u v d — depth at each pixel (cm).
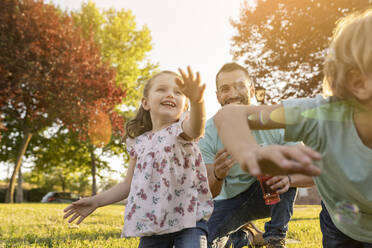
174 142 225
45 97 1862
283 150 74
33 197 4069
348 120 112
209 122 289
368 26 95
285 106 114
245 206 277
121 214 845
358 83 101
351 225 141
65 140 2555
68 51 1902
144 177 227
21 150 2050
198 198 222
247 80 311
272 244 266
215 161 236
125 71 2605
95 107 1964
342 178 120
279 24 1216
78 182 5369
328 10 1076
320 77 1149
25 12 1800
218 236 283
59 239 390
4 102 1759
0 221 621
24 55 1761
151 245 221
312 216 739
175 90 247
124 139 260
